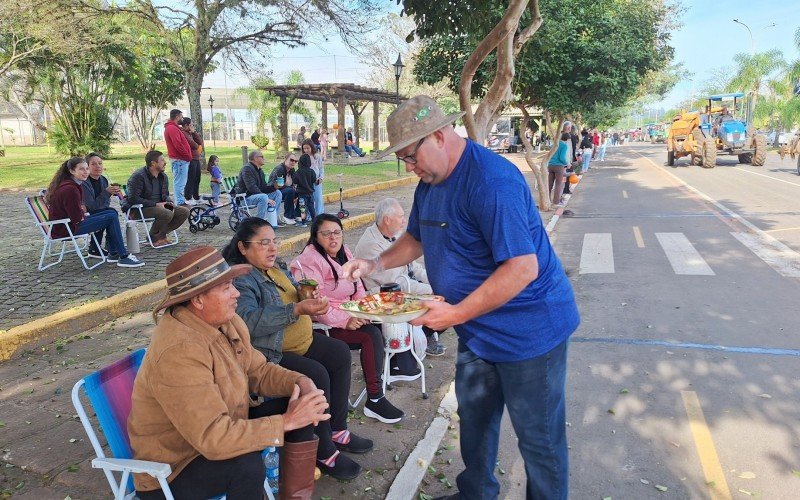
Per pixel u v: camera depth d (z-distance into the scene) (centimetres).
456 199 242
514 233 228
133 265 766
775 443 358
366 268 301
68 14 1873
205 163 2109
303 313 321
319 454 322
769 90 4450
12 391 434
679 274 761
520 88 1217
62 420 389
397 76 2147
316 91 2788
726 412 398
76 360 493
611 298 670
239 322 271
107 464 229
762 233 1001
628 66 1199
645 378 455
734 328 555
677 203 1434
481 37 714
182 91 3672
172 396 220
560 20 1148
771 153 3459
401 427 388
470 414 280
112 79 2912
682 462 342
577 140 2258
